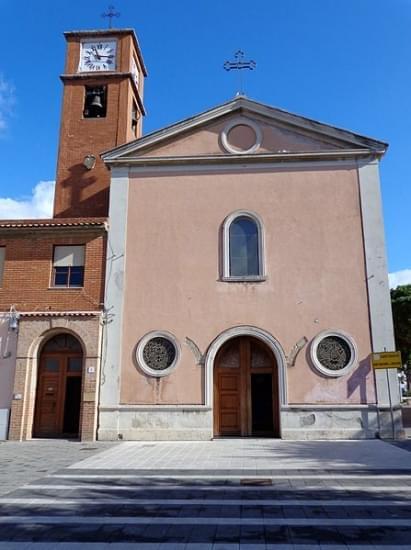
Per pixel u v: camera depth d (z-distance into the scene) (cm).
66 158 2239
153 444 1575
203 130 1964
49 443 1611
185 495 865
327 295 1755
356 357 1692
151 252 1842
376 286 1747
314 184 1864
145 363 1738
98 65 2362
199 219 1862
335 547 586
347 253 1789
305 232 1819
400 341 3444
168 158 1919
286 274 1783
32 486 941
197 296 1786
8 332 1784
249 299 1769
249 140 1941
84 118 2295
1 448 1490
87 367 1720
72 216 2162
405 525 676
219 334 1742
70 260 1858
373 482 959
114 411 1700
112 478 1016
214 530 659
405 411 3061
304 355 1711
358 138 1877
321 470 1083
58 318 1762
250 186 1881
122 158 1942
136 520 710
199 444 1563
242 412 1748
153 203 1897
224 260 1808
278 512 749
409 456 1270
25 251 1859
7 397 1728
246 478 1007
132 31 2386
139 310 1788
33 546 593
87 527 676
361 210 1825
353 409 1655
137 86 2495
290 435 1652
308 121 1914
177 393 1706
